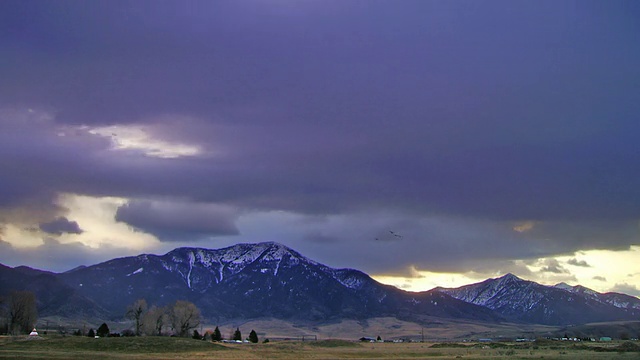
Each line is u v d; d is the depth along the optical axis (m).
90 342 167.00
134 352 158.75
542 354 169.12
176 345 168.50
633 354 162.12
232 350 171.25
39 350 154.88
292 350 180.38
